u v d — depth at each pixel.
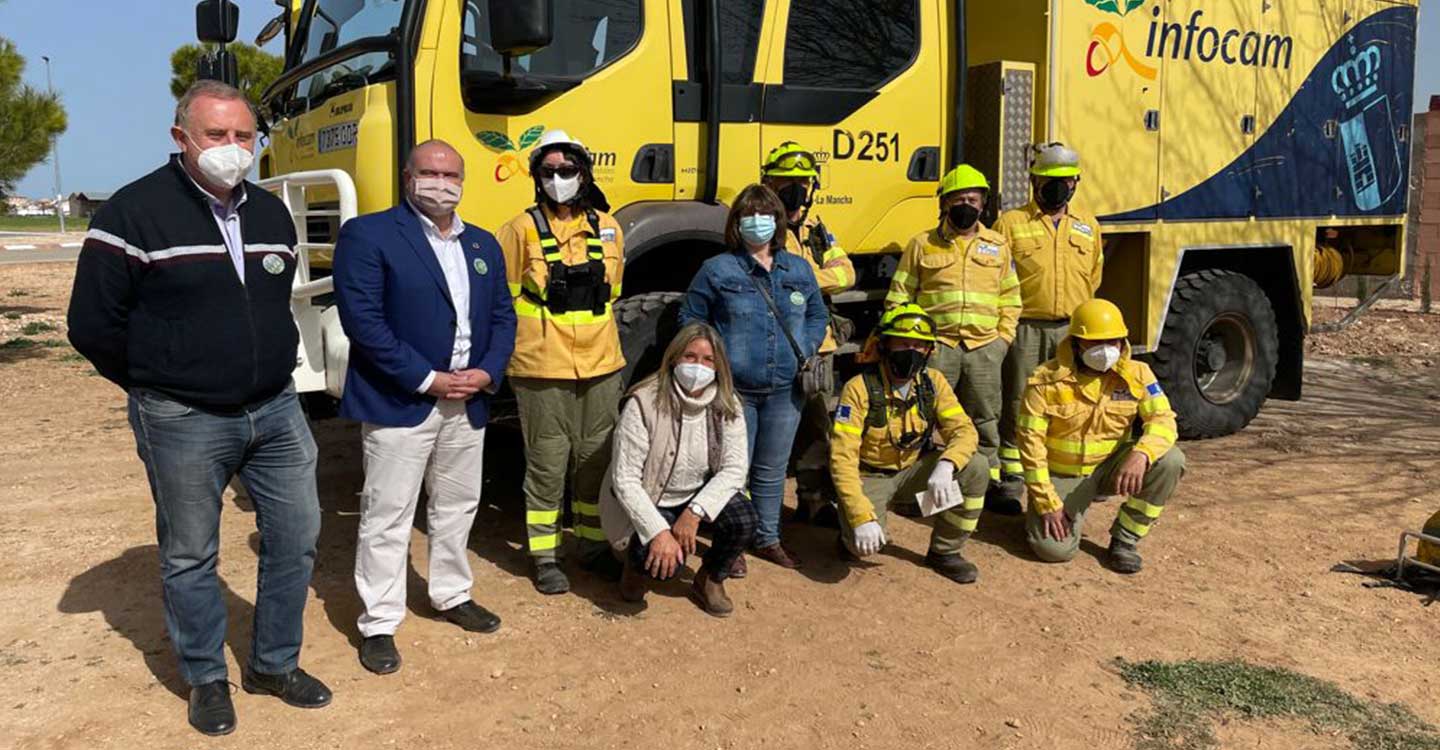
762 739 3.31
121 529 5.14
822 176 5.59
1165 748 3.29
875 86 5.74
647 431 4.07
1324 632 4.17
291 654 3.48
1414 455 6.84
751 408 4.56
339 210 4.75
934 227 5.96
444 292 3.63
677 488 4.18
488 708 3.46
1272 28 7.19
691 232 5.04
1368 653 3.99
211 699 3.28
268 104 5.68
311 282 4.67
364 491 3.72
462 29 4.59
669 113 5.12
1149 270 6.82
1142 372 4.87
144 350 3.01
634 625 4.14
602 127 4.93
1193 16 6.79
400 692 3.55
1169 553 5.04
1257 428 7.63
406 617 4.13
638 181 5.07
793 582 4.62
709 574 4.24
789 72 5.45
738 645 3.98
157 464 3.10
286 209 3.24
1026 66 6.12
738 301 4.42
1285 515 5.57
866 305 6.19
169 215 2.95
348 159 4.76
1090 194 6.46
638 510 4.03
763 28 5.34
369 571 3.70
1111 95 6.47
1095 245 5.64
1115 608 4.40
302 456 3.34
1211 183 7.03
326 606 4.24
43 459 6.54
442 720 3.37
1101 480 4.97
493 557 4.84
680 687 3.63
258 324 3.11
